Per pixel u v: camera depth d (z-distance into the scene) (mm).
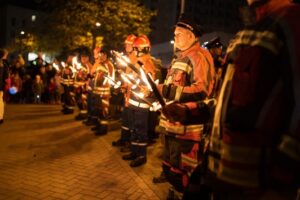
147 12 22703
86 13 20438
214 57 5391
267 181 1681
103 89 8695
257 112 1681
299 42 1636
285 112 1659
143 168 6031
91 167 5957
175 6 65250
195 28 3898
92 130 9320
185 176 3949
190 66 3873
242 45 1865
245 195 1745
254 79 1705
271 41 1697
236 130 1745
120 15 21328
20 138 7957
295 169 1605
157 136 8680
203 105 2984
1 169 5605
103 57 8812
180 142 3930
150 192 4887
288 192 1653
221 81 2107
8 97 15281
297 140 1613
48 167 5848
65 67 12016
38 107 13898
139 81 5832
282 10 1761
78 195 4664
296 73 1612
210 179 2004
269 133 1678
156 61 7246
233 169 1742
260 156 1688
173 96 3834
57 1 20938
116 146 7594
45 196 4582
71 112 12227
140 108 6066
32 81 15945
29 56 48969
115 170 5848
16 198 4473
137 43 5906
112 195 4723
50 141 7805
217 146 1969
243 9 1989
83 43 21328
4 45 64625
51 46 23266
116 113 11711
